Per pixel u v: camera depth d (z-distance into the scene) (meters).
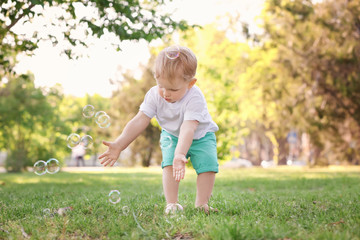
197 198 3.18
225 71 17.02
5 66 6.41
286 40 15.87
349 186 6.94
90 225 2.75
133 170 17.09
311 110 15.72
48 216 3.14
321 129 16.02
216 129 3.30
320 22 14.61
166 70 2.73
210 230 2.39
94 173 14.05
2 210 3.37
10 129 17.28
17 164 16.94
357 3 14.09
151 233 2.50
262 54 17.59
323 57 14.49
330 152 17.66
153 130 20.78
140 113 3.21
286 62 15.27
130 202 3.88
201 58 14.13
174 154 2.97
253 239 2.28
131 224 2.73
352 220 2.73
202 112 3.06
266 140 32.41
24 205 3.68
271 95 16.62
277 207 3.41
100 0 5.06
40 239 2.41
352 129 16.25
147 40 5.27
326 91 15.05
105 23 5.14
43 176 12.40
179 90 2.84
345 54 14.02
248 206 3.47
